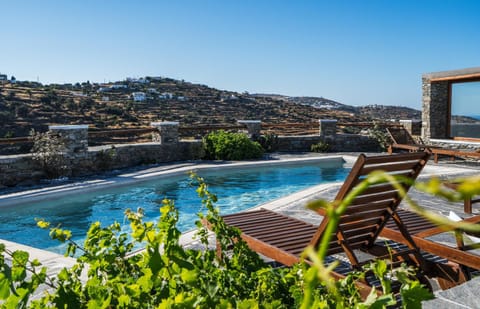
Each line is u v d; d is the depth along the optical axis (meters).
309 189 8.80
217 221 2.23
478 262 3.42
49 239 6.88
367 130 17.97
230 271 1.74
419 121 16.28
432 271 3.79
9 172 9.72
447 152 12.52
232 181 11.67
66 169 10.74
